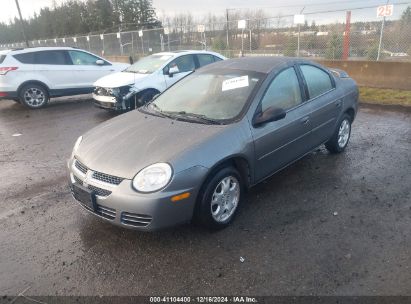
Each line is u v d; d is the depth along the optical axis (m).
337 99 5.01
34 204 4.25
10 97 9.99
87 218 3.86
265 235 3.40
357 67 10.89
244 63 4.50
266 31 14.38
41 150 6.42
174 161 3.08
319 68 4.93
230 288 2.74
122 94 8.11
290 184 4.47
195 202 3.21
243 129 3.58
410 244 3.19
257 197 4.16
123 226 3.14
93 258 3.16
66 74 10.67
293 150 4.32
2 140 7.18
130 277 2.90
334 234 3.38
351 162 5.13
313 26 12.93
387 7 10.57
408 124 7.09
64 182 4.91
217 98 4.02
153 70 8.60
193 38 18.27
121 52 24.28
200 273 2.91
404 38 10.69
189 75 4.74
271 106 3.95
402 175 4.63
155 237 3.42
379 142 6.00
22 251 3.31
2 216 3.99
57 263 3.11
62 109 10.18
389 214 3.70
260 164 3.84
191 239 3.37
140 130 3.68
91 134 3.91
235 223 3.62
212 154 3.26
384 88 10.44
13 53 10.02
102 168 3.21
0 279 2.94
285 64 4.36
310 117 4.43
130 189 3.03
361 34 11.71
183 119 3.80
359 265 2.93
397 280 2.75
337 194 4.17
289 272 2.88
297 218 3.68
